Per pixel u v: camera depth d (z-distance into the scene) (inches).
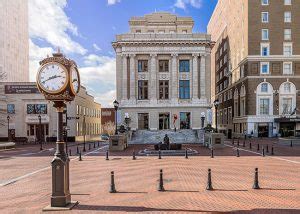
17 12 3649.1
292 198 429.7
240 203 403.5
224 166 746.2
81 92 2399.1
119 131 1524.4
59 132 394.0
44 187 528.7
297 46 2349.9
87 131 2645.2
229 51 3036.4
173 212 365.1
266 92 2349.9
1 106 2096.5
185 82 2292.1
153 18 2581.2
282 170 676.7
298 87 2333.9
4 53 3253.0
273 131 2327.8
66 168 394.3
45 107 2102.6
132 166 763.4
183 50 2273.6
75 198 437.4
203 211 368.2
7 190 506.6
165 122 2271.2
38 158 1005.2
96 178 599.5
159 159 907.4
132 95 2251.5
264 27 2364.7
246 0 2400.3
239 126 2613.2
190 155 1014.4
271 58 2347.4
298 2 2361.0
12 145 1510.8
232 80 2881.4
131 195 452.8
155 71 2266.2
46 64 390.3
